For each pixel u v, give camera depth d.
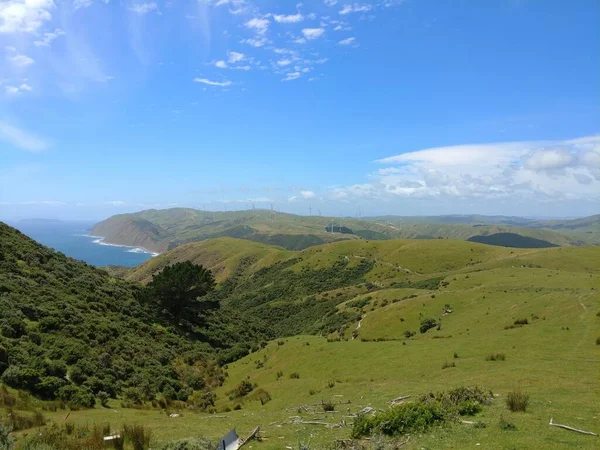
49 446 13.31
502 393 17.34
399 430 12.70
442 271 147.62
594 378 18.89
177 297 67.44
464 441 11.05
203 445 12.84
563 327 33.38
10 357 28.03
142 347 45.12
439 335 47.97
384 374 29.14
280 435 14.88
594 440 10.38
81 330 40.34
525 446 10.11
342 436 13.72
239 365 53.41
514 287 66.50
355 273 160.62
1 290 40.34
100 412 24.97
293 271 177.62
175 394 35.97
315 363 39.47
